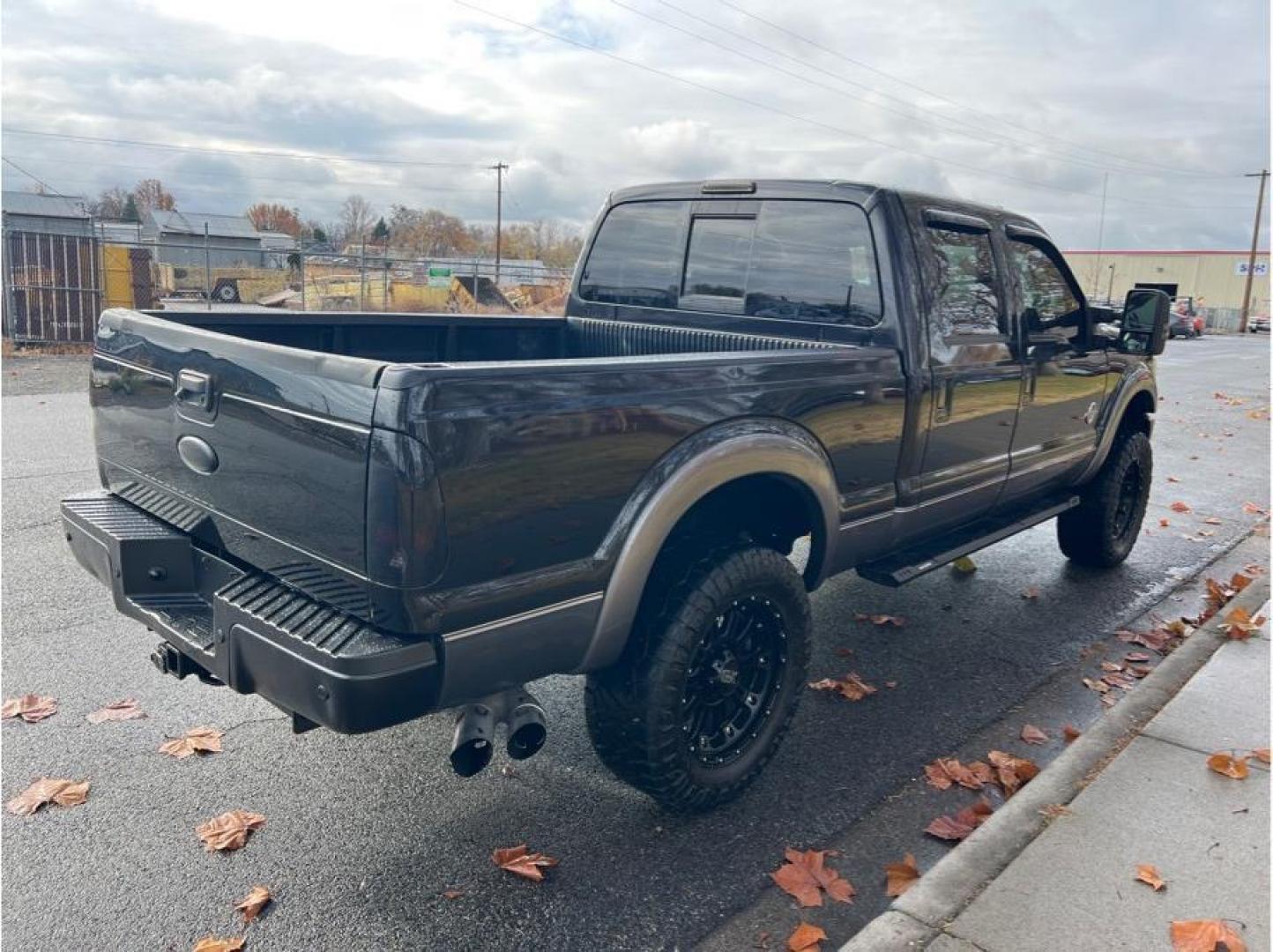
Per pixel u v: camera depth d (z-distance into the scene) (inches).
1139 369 229.6
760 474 125.6
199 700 159.5
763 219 168.9
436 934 107.1
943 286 159.8
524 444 98.6
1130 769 138.3
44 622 187.0
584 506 105.7
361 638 95.5
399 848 122.6
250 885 114.0
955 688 177.2
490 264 1093.1
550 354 200.7
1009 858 117.2
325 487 97.2
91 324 712.4
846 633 202.1
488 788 137.2
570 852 123.2
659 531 112.0
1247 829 123.6
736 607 126.8
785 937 108.9
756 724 133.7
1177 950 101.3
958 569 245.8
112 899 110.6
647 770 121.0
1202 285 2999.5
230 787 134.5
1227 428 530.0
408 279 1139.3
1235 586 233.6
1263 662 176.4
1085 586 237.0
